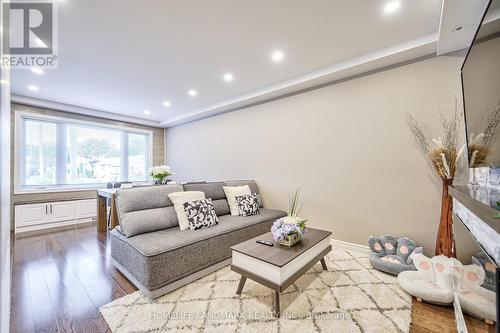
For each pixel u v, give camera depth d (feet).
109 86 11.30
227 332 4.77
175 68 9.37
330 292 6.24
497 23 4.41
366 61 8.27
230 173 14.61
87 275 7.34
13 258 8.80
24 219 12.60
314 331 4.80
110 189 12.93
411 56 7.81
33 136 13.79
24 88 11.43
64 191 14.70
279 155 11.93
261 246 6.18
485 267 3.44
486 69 4.84
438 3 5.75
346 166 9.53
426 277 6.35
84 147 16.05
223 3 5.73
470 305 4.03
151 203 8.15
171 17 6.24
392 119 8.40
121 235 7.45
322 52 8.17
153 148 19.80
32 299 6.01
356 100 9.25
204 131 16.51
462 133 7.09
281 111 11.84
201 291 6.33
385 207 8.55
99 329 4.92
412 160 7.99
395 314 5.32
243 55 8.38
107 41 7.34
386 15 6.23
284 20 6.43
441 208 7.29
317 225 10.43
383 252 7.97
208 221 8.43
